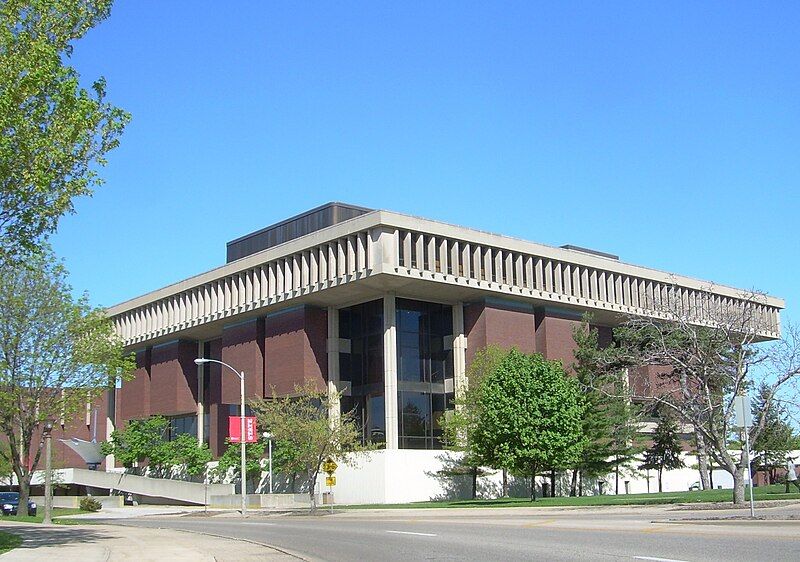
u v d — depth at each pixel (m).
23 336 42.22
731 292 84.12
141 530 29.59
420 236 61.41
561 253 70.44
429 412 65.75
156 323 84.06
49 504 38.25
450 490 62.19
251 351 72.31
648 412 59.28
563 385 49.25
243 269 71.44
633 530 21.33
